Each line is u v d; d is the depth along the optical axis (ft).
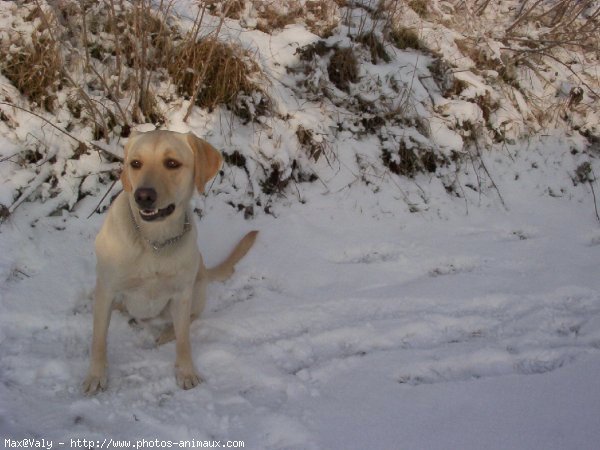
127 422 7.64
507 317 9.64
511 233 11.65
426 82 12.85
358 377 8.43
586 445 7.67
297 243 10.63
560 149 13.19
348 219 11.24
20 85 10.37
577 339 9.32
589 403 8.21
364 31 12.86
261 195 11.02
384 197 11.64
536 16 15.35
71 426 7.52
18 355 8.19
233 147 11.00
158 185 7.61
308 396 8.11
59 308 8.87
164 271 8.09
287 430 7.63
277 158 11.11
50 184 9.95
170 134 7.89
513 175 12.66
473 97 12.87
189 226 8.25
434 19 14.37
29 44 10.46
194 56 11.09
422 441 7.63
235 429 7.64
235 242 10.50
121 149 10.48
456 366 8.74
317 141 11.46
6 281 8.95
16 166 9.87
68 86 10.53
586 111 13.71
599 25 15.07
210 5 12.23
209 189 10.75
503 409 8.08
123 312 9.06
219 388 8.16
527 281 10.36
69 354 8.39
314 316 9.34
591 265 10.88
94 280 9.30
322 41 12.20
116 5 11.27
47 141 10.11
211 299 9.59
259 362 8.51
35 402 7.72
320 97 11.93
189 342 8.39
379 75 12.38
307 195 11.32
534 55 14.26
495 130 12.89
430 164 12.21
